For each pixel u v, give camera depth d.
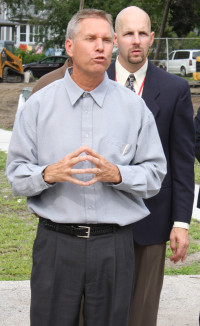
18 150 2.71
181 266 5.77
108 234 2.65
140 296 3.54
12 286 4.93
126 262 2.71
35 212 2.71
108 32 2.59
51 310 2.68
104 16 2.60
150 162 2.76
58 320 2.69
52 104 2.68
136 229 3.45
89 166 2.63
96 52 2.56
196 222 7.25
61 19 38.09
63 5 37.94
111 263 2.65
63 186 2.63
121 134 2.69
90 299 2.68
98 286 2.66
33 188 2.59
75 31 2.59
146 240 3.47
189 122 3.50
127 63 3.50
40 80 3.76
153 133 2.79
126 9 3.48
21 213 7.49
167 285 5.05
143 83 3.52
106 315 2.70
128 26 3.42
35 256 2.72
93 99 2.68
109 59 2.62
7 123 16.83
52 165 2.54
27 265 5.66
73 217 2.61
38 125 2.68
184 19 40.81
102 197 2.63
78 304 2.69
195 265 5.79
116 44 3.60
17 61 30.78
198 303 4.70
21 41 61.44
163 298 4.78
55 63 36.22
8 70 30.56
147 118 2.75
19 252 6.03
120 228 2.70
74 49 2.61
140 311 3.55
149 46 3.53
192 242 6.49
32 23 39.62
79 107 2.68
